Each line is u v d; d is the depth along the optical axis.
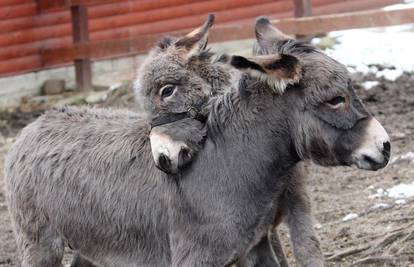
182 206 5.47
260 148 5.37
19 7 14.09
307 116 5.20
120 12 14.56
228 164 5.39
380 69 11.64
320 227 7.41
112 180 5.80
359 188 8.26
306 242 5.62
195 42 5.60
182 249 5.49
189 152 5.40
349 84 5.18
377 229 7.14
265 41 5.45
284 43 5.38
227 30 12.77
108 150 5.88
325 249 6.94
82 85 13.65
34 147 6.16
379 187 8.17
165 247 5.68
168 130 5.41
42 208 6.05
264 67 5.07
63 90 14.09
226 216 5.38
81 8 13.77
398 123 9.88
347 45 12.61
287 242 7.18
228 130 5.42
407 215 7.28
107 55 13.52
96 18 14.53
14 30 14.09
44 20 14.26
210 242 5.40
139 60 14.34
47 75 14.27
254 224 5.45
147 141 5.76
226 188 5.38
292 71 5.13
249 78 5.38
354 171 8.73
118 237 5.82
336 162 5.19
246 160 5.38
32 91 14.13
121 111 6.25
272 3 14.37
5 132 12.34
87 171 5.90
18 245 6.25
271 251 5.79
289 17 14.35
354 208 7.73
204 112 5.50
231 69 5.54
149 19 14.62
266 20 5.60
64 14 14.34
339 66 5.21
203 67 5.58
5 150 11.12
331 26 12.18
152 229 5.69
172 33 13.67
